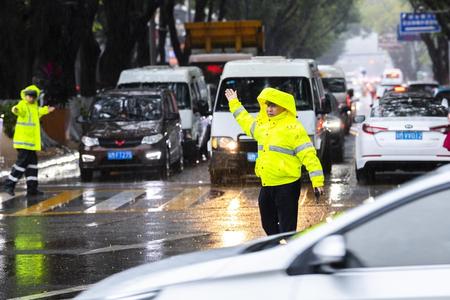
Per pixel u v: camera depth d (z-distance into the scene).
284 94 22.25
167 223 31.44
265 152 22.50
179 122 53.34
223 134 43.25
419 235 11.23
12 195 40.56
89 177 47.84
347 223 11.44
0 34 64.75
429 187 11.31
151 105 49.81
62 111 71.69
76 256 25.72
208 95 68.88
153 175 50.91
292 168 22.30
